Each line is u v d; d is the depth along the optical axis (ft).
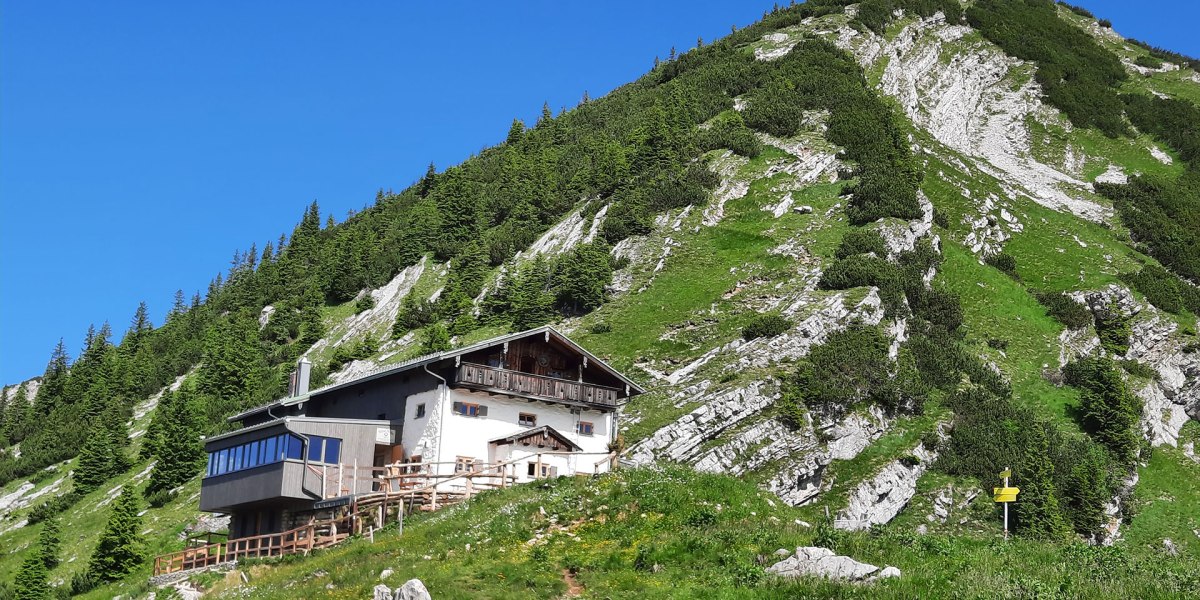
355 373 338.75
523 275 354.13
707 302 304.09
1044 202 403.75
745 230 339.98
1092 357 300.61
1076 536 226.99
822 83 423.64
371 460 193.26
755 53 480.23
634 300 314.55
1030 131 479.00
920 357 276.21
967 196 378.53
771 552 117.39
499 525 138.51
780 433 238.27
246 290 467.93
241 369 352.69
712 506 138.41
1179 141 465.47
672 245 336.49
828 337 269.64
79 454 344.90
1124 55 577.43
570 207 408.26
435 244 411.54
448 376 196.34
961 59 513.04
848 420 244.22
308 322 401.90
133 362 431.43
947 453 243.40
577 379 211.00
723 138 388.37
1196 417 301.43
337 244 470.39
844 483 233.14
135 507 226.99
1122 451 261.03
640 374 268.00
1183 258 365.40
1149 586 95.30
